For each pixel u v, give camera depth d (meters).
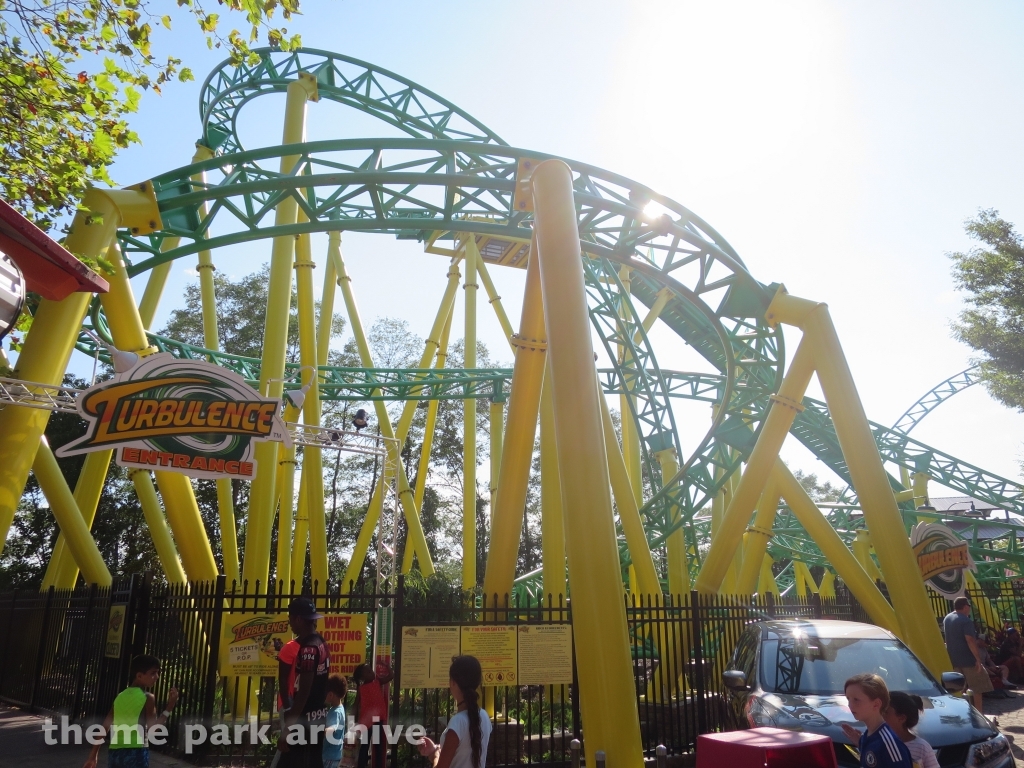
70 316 10.54
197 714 9.41
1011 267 26.78
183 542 12.24
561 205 9.91
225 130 22.16
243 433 10.94
